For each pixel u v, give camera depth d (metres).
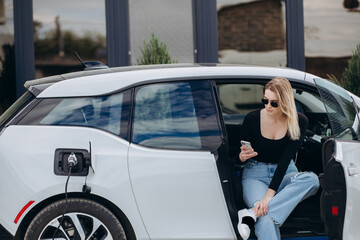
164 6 8.70
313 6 8.90
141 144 3.92
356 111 4.10
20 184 3.79
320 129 4.77
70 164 3.78
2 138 3.88
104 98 3.97
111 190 3.81
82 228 3.87
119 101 3.98
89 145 3.85
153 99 4.01
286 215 3.99
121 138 3.91
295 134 4.06
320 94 3.90
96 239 3.93
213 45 8.75
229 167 3.99
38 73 8.53
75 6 8.55
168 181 3.86
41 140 3.86
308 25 8.91
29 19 8.45
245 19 8.80
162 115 3.99
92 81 4.02
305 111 4.89
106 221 3.88
